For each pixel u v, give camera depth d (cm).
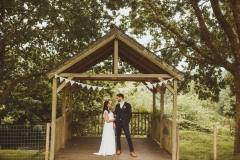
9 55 1497
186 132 1755
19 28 1323
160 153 963
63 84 867
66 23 1298
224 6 1388
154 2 1365
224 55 1359
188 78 1512
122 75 873
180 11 1377
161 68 914
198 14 1181
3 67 1398
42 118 1869
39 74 1388
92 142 1167
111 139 935
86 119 1340
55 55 1471
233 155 1157
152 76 883
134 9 1323
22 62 1555
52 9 1148
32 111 1828
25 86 1580
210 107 3347
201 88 1536
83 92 1681
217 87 1484
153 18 1367
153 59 867
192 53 1461
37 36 1281
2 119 1814
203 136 1639
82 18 1245
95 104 1961
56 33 1345
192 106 2738
